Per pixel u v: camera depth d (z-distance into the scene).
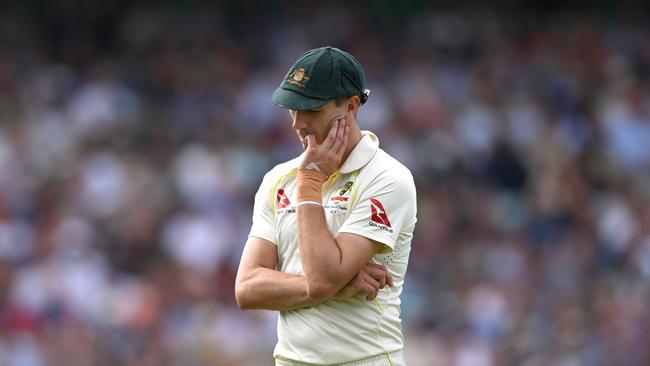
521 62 61.66
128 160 52.44
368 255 14.34
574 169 53.09
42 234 48.47
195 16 64.81
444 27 63.75
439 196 49.75
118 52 64.12
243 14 65.06
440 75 60.00
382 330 14.73
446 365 41.03
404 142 53.66
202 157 52.31
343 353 14.52
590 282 45.34
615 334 40.97
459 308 43.19
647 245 48.12
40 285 45.03
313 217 14.17
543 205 50.75
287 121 55.16
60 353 42.19
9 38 64.00
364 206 14.47
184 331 42.97
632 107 58.16
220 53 62.72
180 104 58.50
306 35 63.53
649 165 55.22
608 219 49.69
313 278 14.03
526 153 54.28
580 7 66.06
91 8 65.50
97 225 49.06
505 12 65.38
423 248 46.72
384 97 57.03
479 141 54.53
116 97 58.09
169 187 51.28
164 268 46.59
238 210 50.47
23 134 55.19
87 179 51.44
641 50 63.59
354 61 14.45
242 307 14.89
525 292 44.56
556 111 58.12
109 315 44.59
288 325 14.80
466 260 46.06
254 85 58.91
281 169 15.26
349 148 14.71
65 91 59.66
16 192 51.16
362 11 64.94
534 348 40.91
